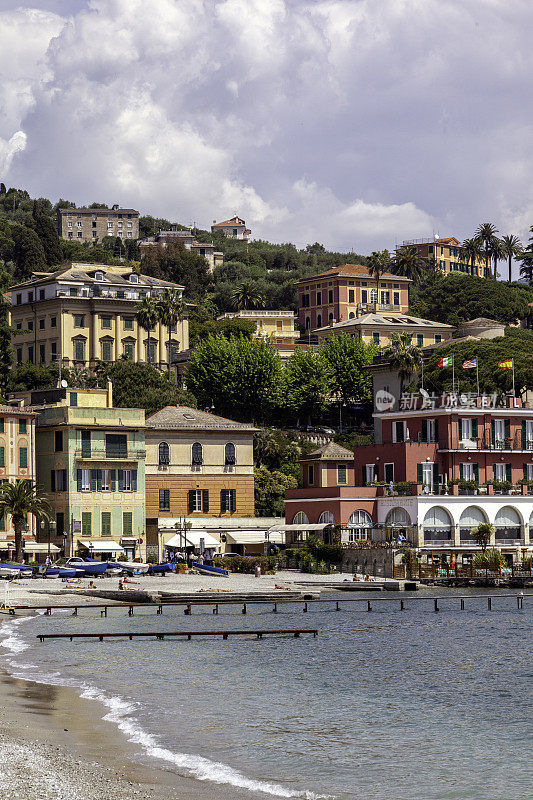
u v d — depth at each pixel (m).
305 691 99.75
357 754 74.56
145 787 61.75
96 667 110.81
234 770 68.25
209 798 60.88
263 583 196.00
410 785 67.25
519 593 180.25
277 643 134.50
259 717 86.19
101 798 58.50
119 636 137.62
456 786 67.25
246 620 158.00
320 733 80.88
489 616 165.38
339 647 131.50
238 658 121.00
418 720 86.75
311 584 198.50
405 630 148.38
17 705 84.69
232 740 76.88
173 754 70.94
